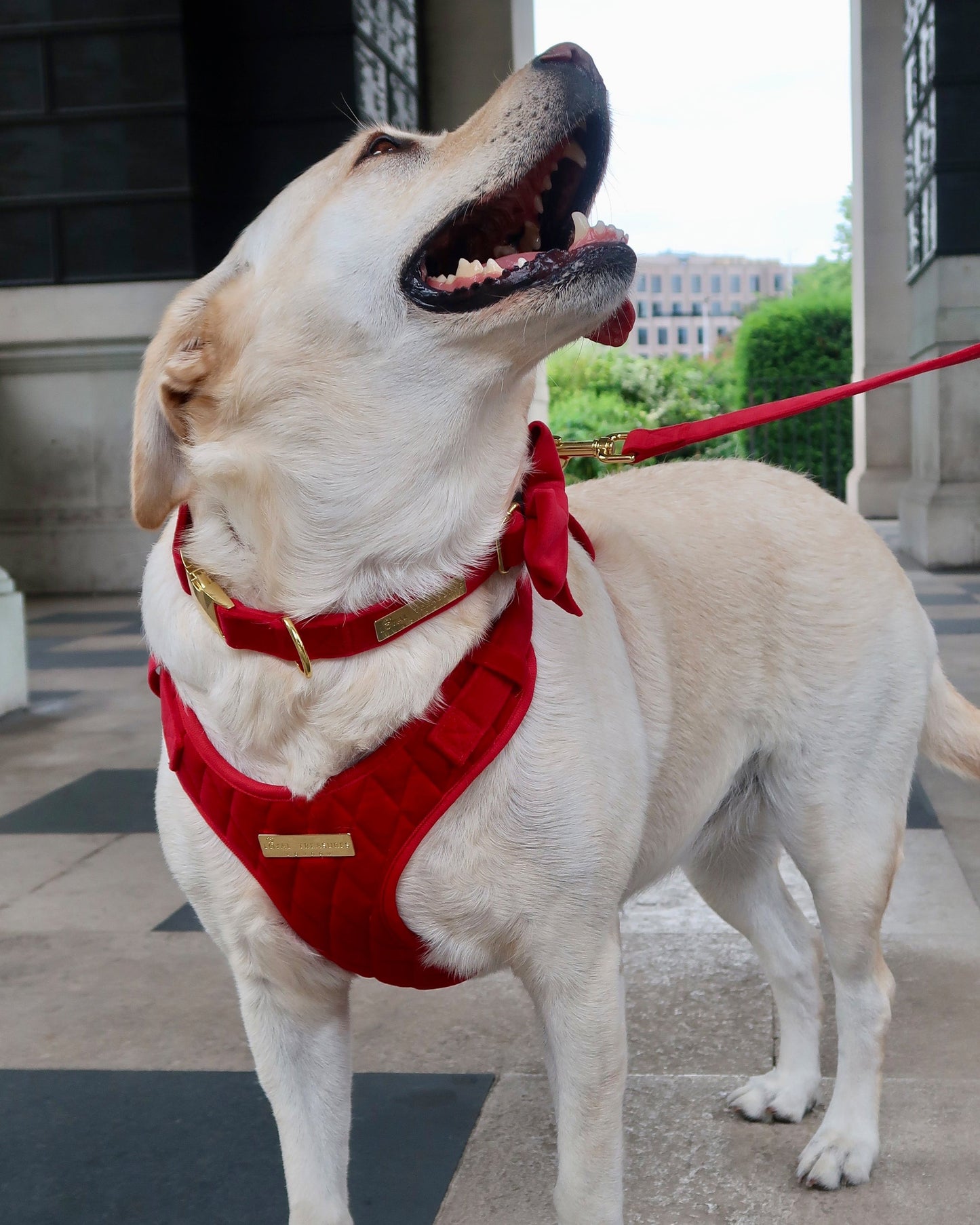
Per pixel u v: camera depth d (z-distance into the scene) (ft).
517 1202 6.70
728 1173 6.97
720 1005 9.05
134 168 32.99
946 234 32.53
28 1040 8.84
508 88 5.15
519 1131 7.41
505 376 5.09
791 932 7.91
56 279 33.60
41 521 34.91
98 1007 9.37
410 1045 8.57
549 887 5.23
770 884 8.00
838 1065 7.51
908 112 38.37
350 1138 7.36
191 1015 9.19
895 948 9.78
